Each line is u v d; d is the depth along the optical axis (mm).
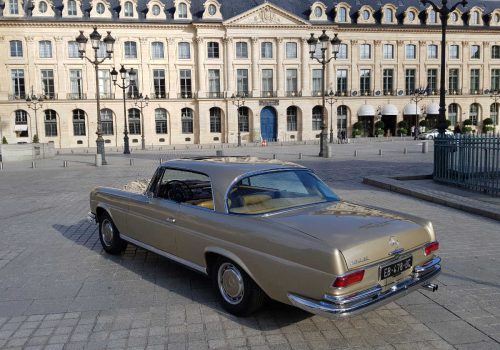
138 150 44250
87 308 4977
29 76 55219
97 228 8992
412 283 4242
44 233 8641
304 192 5191
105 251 7148
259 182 5012
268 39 60156
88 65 56219
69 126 56344
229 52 58844
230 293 4664
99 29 56188
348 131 63562
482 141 12117
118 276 6027
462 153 13094
